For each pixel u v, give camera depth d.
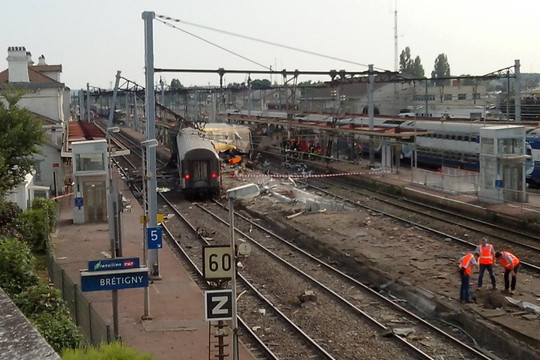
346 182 46.34
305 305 19.62
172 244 28.86
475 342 16.61
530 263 23.56
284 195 39.81
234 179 46.88
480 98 91.00
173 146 49.81
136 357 9.48
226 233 30.89
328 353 15.65
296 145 58.25
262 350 15.99
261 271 23.81
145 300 17.95
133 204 38.53
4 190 26.42
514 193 32.88
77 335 12.69
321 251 27.28
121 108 130.12
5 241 17.06
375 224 31.38
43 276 21.61
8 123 28.66
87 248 26.77
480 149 34.03
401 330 17.16
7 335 3.28
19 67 48.31
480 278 19.98
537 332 15.96
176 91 75.06
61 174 40.38
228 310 12.91
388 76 47.03
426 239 27.77
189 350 15.56
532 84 139.62
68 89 74.44
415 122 49.94
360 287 21.56
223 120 86.06
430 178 39.06
